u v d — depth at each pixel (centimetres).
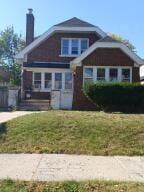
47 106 3070
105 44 2978
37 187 843
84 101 2959
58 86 3538
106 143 1350
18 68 7300
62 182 875
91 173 989
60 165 1080
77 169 1034
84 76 2977
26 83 3525
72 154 1252
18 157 1189
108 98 2452
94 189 832
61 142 1356
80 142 1358
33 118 1648
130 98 2447
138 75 3002
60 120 1579
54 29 3594
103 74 2991
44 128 1484
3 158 1173
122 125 1517
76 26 3600
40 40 3600
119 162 1140
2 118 2097
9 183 871
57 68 3522
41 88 3534
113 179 923
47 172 991
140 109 2462
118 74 2991
